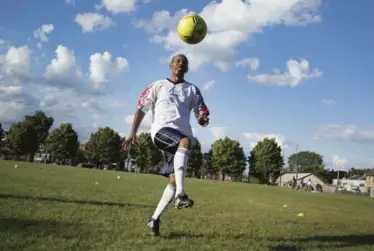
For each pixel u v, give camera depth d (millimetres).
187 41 5723
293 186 70750
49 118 113750
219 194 18438
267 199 17688
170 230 6004
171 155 5535
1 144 95375
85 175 26094
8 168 25094
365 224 9617
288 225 7863
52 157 95875
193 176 97188
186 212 8805
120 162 96312
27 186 11984
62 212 6926
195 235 5754
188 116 5637
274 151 93562
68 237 4883
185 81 5734
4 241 4391
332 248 5605
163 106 5547
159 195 13172
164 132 5430
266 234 6414
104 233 5289
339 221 9891
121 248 4480
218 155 92188
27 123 92688
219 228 6629
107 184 17750
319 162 166250
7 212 6398
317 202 19609
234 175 92812
